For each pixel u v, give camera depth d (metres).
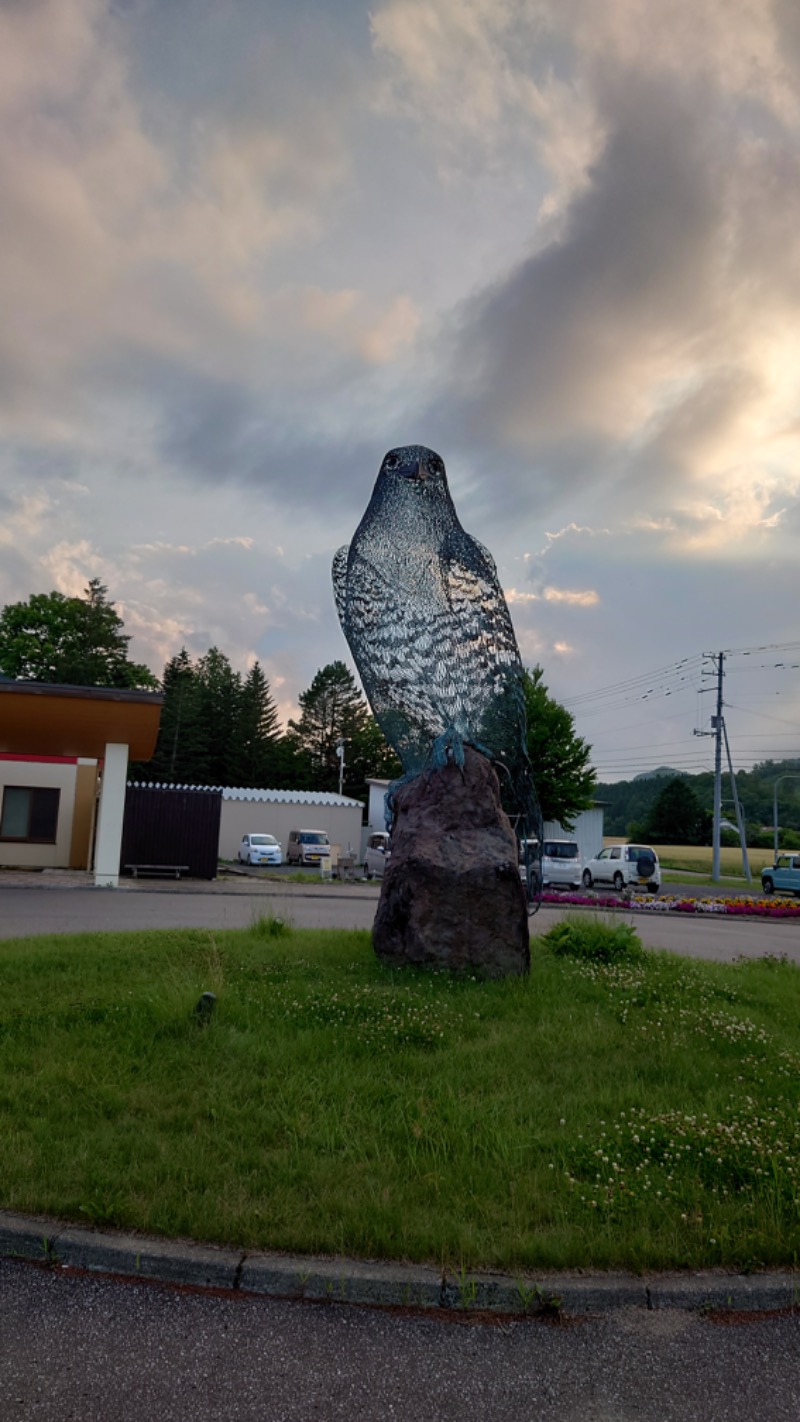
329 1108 5.29
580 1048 6.70
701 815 80.75
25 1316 3.51
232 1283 3.75
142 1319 3.52
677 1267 3.95
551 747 39.22
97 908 16.72
